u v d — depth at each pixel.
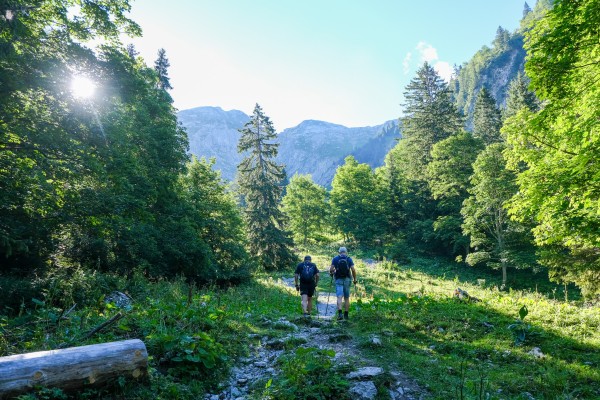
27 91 10.97
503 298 10.54
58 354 3.63
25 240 11.21
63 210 13.21
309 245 55.06
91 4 12.59
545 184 9.30
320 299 17.03
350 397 4.09
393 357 5.42
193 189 27.81
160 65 31.78
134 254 17.64
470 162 39.34
